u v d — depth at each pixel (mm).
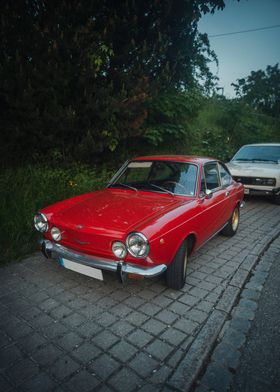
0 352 2252
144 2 5902
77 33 5176
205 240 4008
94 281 3385
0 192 4781
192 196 3600
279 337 2576
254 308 3016
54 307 2863
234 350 2402
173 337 2498
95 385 1992
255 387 2051
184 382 2021
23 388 1952
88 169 6750
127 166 4309
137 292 3193
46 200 5055
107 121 6020
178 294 3193
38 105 5527
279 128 16766
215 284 3451
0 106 5445
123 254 2678
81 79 5441
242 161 8289
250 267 3891
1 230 4207
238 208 5336
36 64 5156
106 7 5953
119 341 2424
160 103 7430
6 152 5832
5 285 3240
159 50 5996
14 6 5039
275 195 7359
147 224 2744
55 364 2158
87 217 3018
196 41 7211
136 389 1968
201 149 10062
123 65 6082
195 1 6109
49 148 6070
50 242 3223
